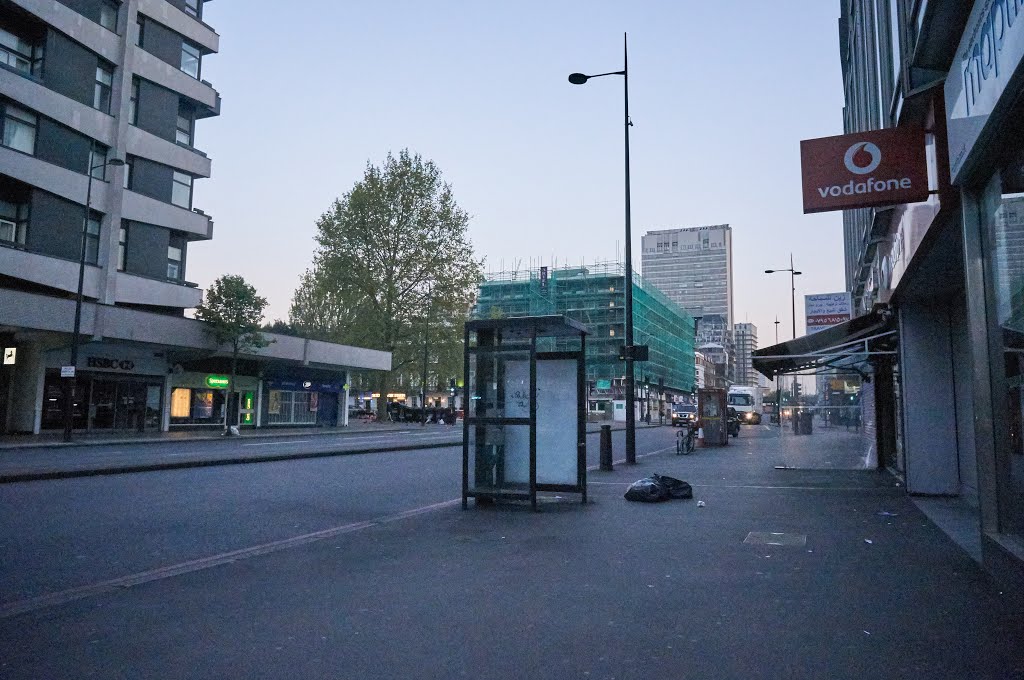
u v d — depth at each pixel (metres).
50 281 29.14
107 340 31.14
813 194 9.02
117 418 33.94
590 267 100.12
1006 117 4.90
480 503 10.59
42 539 7.91
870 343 15.48
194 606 5.09
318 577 5.97
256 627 4.59
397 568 6.31
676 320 116.56
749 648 4.16
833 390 30.73
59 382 31.34
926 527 8.48
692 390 123.75
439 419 64.12
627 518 9.20
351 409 82.56
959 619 4.73
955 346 11.30
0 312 25.80
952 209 6.74
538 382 10.80
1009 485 5.87
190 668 3.86
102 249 31.89
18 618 4.82
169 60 36.19
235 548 7.54
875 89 16.12
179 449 24.31
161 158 35.47
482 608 5.01
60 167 29.81
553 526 8.59
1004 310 5.70
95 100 31.97
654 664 3.90
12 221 28.69
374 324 53.47
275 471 16.70
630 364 19.31
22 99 28.12
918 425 11.58
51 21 29.41
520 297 99.94
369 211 52.91
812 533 8.06
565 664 3.91
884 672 3.78
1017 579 5.09
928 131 8.46
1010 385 5.79
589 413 94.69
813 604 5.10
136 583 5.78
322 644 4.25
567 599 5.25
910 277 9.85
